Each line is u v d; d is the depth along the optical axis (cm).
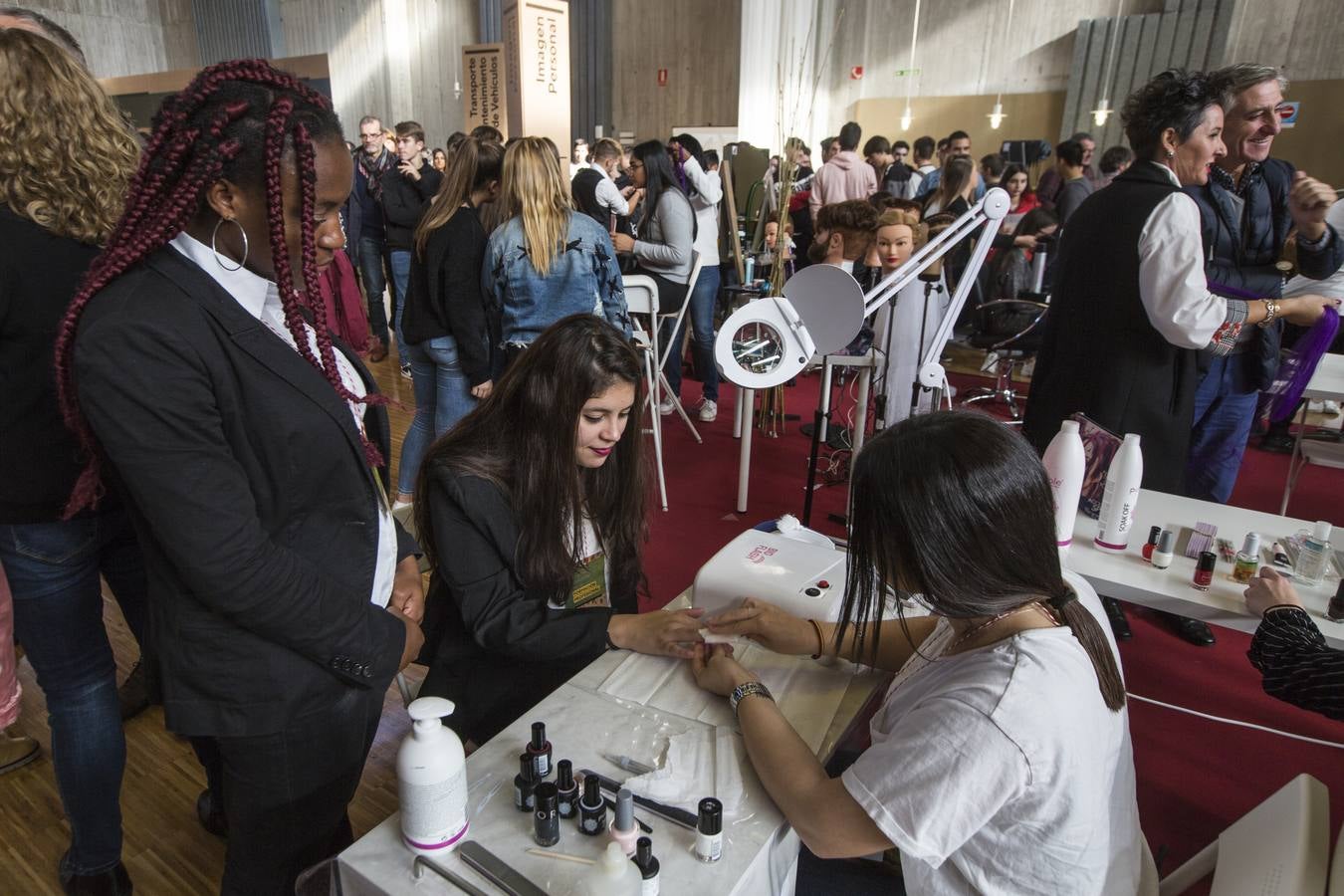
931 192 532
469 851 79
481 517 117
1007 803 73
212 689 85
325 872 81
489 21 957
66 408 80
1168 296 175
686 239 368
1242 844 90
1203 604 133
